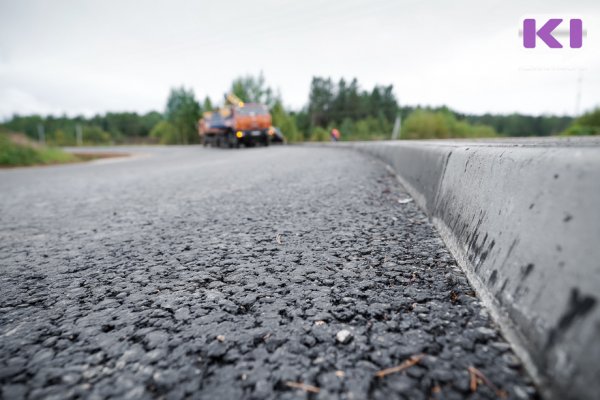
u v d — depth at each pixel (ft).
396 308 3.69
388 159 18.54
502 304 3.09
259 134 64.44
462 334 3.06
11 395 2.67
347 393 2.50
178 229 8.10
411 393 2.45
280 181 15.34
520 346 2.62
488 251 3.71
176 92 257.55
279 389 2.58
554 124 346.33
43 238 8.05
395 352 2.93
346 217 8.18
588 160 2.30
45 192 17.95
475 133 199.11
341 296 4.09
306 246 6.20
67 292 4.71
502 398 2.30
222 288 4.56
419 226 6.98
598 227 2.05
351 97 277.64
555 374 2.14
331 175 16.14
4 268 5.91
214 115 78.48
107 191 16.58
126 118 380.37
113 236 7.84
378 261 5.19
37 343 3.43
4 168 55.52
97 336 3.51
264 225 7.95
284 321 3.59
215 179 18.06
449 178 6.47
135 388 2.68
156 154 79.77
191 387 2.65
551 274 2.43
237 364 2.90
